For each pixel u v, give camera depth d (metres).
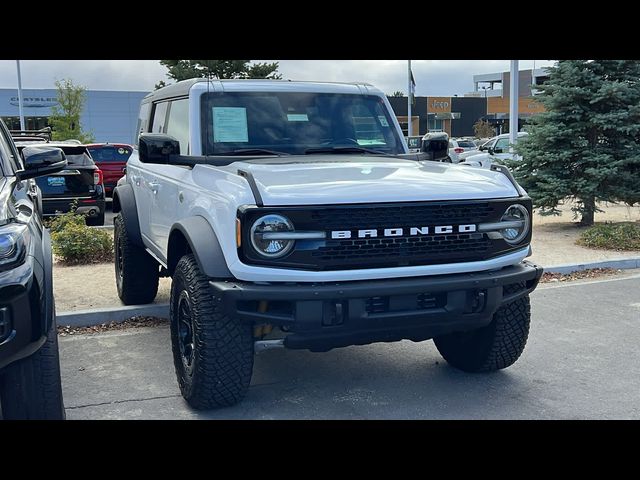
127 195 7.05
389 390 5.09
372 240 4.14
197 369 4.33
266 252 4.02
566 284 8.89
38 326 3.45
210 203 4.47
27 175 4.46
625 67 12.92
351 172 4.64
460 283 4.24
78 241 10.10
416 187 4.31
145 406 4.79
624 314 7.34
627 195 12.82
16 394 3.70
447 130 65.62
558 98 12.76
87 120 48.94
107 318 7.03
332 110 5.91
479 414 4.62
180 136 5.75
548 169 13.09
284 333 4.48
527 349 6.10
